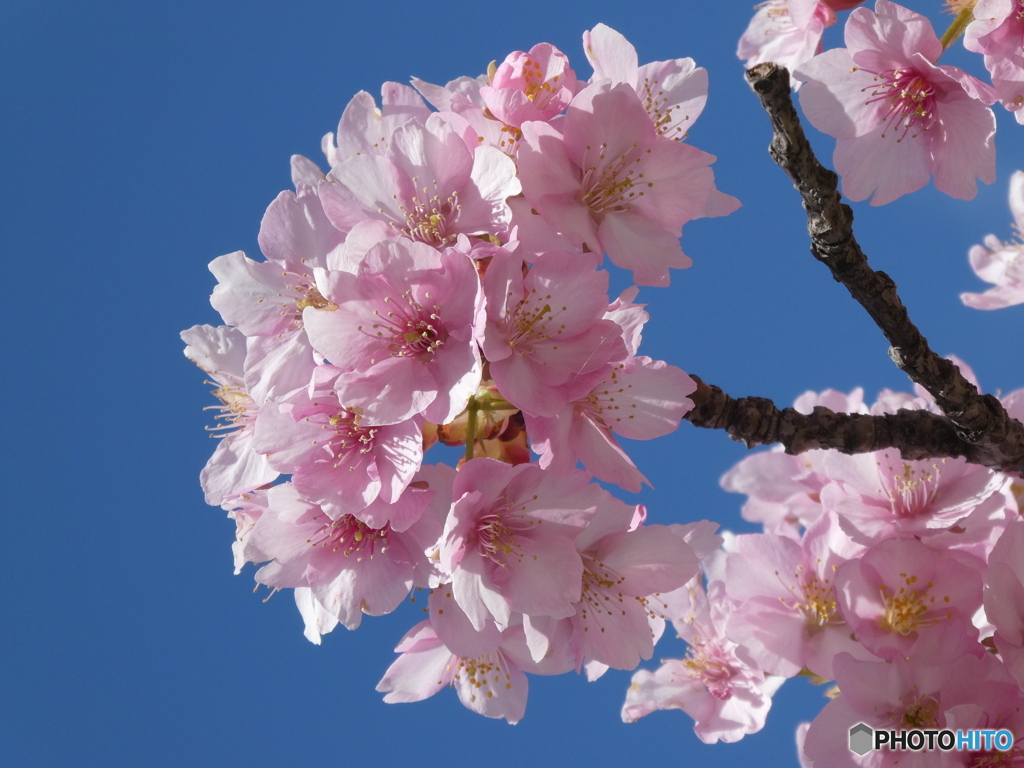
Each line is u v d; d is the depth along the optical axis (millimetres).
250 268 635
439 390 611
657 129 640
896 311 638
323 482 616
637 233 625
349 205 621
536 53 627
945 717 641
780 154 619
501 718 648
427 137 619
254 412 644
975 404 646
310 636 631
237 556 637
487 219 617
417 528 620
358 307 611
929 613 654
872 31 662
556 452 614
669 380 631
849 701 647
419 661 653
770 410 653
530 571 620
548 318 612
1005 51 654
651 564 633
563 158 620
